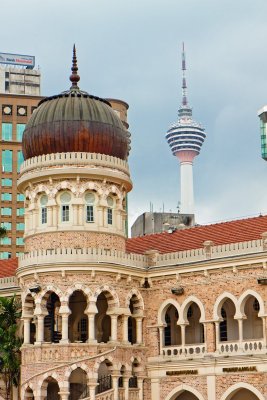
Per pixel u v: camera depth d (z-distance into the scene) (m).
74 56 73.19
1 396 73.56
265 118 193.38
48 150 68.44
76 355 63.75
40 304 65.25
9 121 168.50
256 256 63.78
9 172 166.75
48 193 68.06
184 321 67.19
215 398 64.19
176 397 68.44
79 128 68.12
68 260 64.94
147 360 68.50
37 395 63.69
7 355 70.25
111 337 65.75
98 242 67.56
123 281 67.38
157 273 69.06
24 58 185.00
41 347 64.44
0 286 76.75
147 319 69.19
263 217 73.06
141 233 97.81
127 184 70.44
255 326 65.75
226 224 74.44
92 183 68.06
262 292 63.41
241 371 63.22
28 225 69.75
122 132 71.19
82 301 70.56
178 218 98.19
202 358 65.56
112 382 64.88
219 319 65.38
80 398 64.94
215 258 66.12
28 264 66.25
